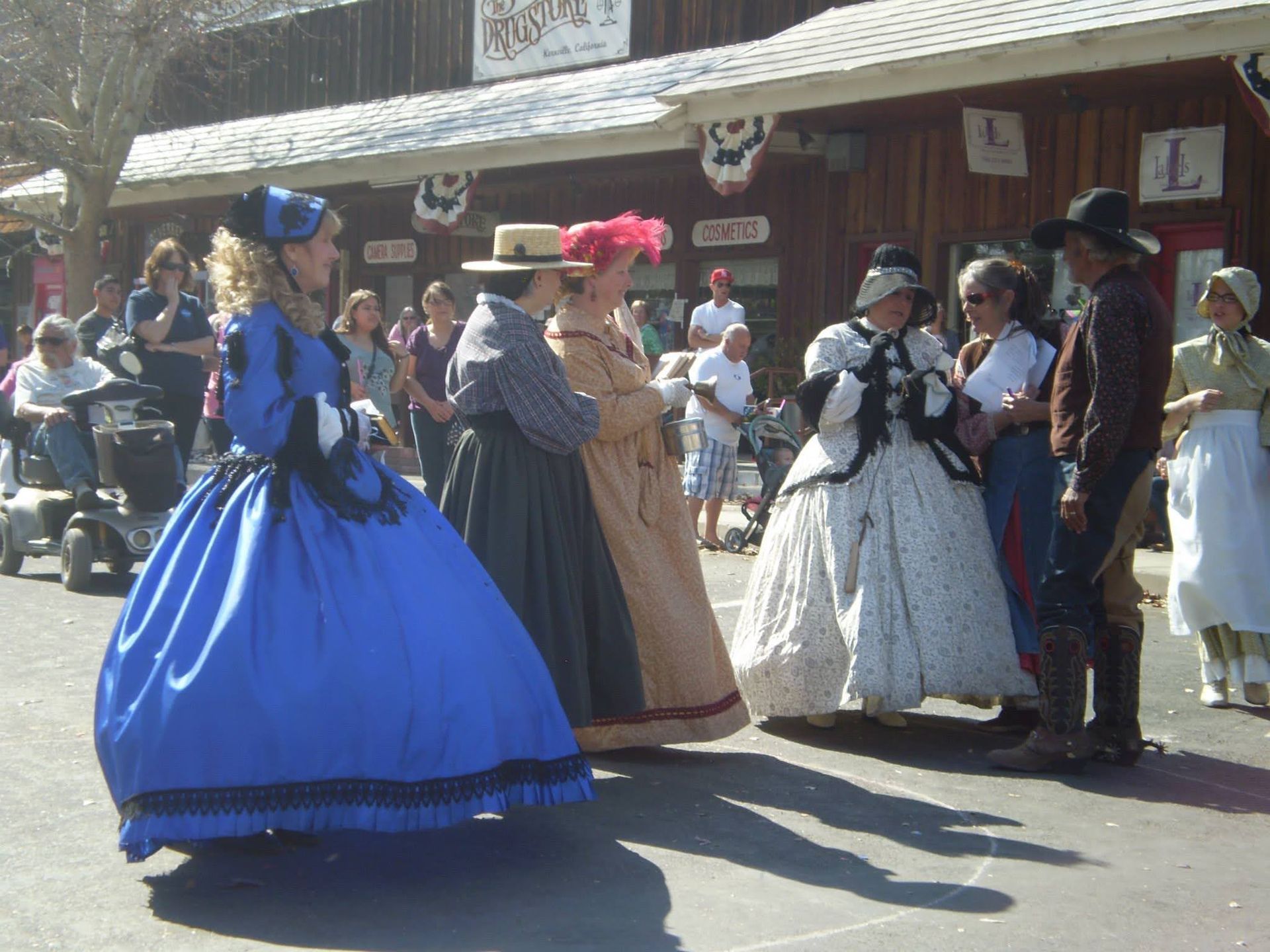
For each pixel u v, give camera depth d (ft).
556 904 12.17
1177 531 20.68
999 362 17.93
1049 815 15.15
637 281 56.85
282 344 12.82
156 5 61.77
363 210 67.26
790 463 36.24
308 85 69.87
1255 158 38.83
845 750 17.71
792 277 51.31
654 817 14.71
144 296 30.35
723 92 42.16
